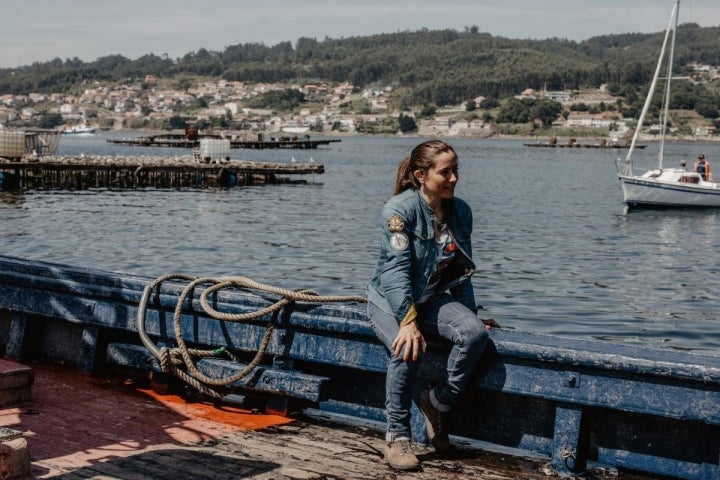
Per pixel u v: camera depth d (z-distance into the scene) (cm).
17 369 536
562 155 13575
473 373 459
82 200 3816
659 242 2825
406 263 441
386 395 466
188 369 543
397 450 449
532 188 5666
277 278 1881
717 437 422
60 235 2611
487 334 444
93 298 590
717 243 2836
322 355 505
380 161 9331
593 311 1603
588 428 448
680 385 411
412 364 446
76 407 538
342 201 4103
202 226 2938
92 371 603
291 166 5106
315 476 435
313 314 508
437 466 459
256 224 3036
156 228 2847
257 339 530
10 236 2567
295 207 3744
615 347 441
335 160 9438
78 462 441
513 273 2039
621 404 424
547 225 3278
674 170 4134
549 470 451
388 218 443
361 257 2238
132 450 463
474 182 6341
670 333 1437
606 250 2573
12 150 4528
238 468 441
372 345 488
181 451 464
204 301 536
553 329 1448
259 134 10938
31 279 610
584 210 4022
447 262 453
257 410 549
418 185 452
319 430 514
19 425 498
